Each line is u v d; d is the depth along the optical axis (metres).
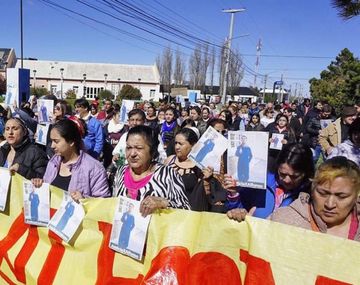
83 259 2.94
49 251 3.13
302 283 2.16
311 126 9.01
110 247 2.76
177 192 2.86
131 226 2.67
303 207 2.31
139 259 2.64
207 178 3.47
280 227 2.25
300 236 2.18
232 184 2.89
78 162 3.37
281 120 8.97
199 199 3.47
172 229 2.58
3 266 3.34
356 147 4.08
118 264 2.76
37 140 5.97
